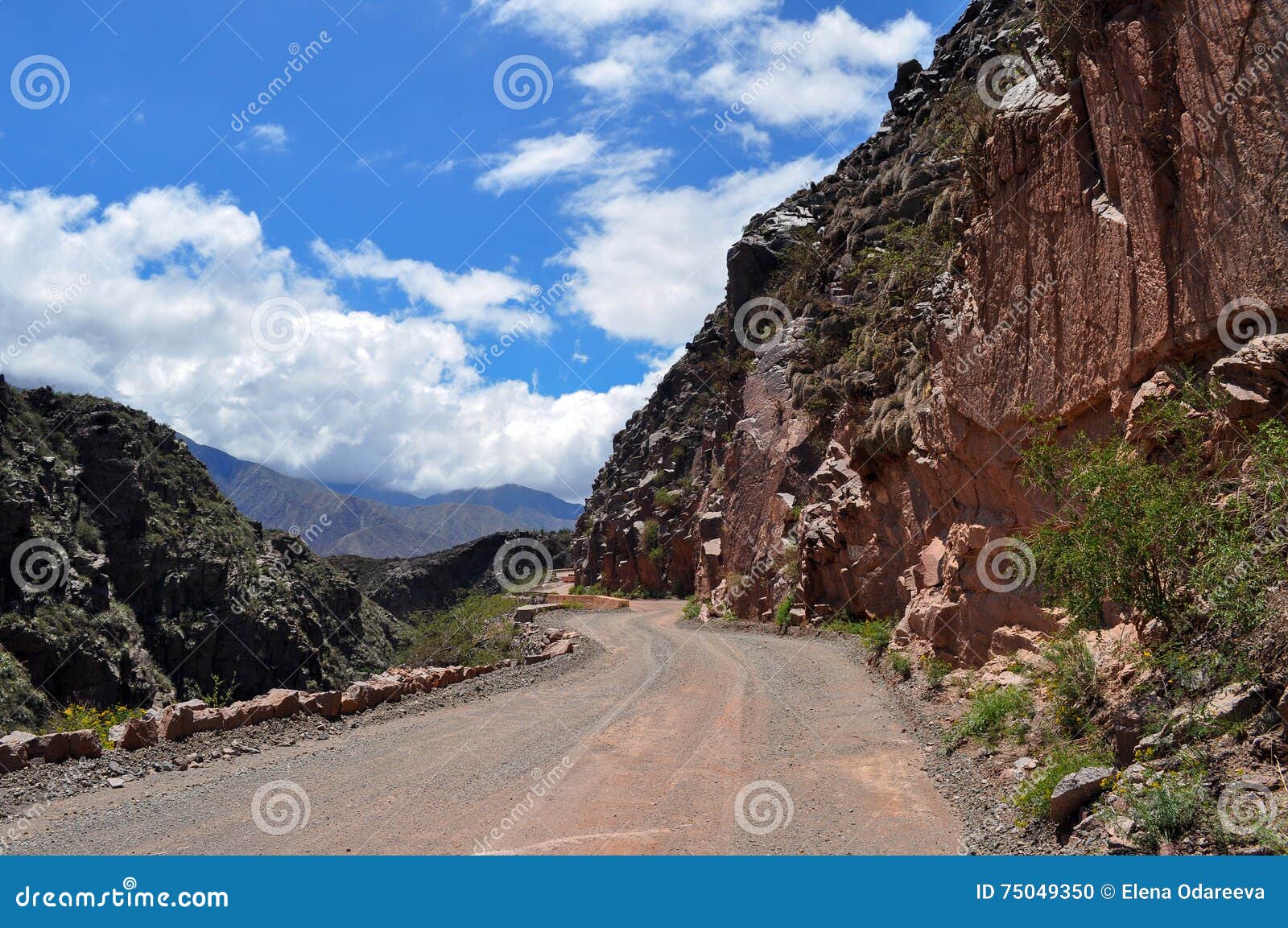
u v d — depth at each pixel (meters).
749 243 56.94
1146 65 9.69
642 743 11.87
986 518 14.13
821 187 62.28
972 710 10.75
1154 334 9.55
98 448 90.25
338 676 89.62
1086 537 8.03
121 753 10.70
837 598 28.36
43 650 71.44
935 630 15.20
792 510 36.00
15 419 86.31
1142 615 8.21
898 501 23.09
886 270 31.47
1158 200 9.53
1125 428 9.64
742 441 45.25
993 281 13.30
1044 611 12.23
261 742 11.97
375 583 136.50
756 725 12.95
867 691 15.67
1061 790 6.50
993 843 6.84
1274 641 6.37
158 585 85.38
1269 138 8.25
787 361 42.97
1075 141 11.16
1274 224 8.19
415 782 9.79
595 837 7.63
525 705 15.43
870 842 7.30
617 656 23.94
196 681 82.25
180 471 96.75
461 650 34.53
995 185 13.10
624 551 79.56
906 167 41.06
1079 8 10.74
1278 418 7.66
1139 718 6.86
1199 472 8.12
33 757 10.05
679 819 8.20
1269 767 5.61
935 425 15.86
